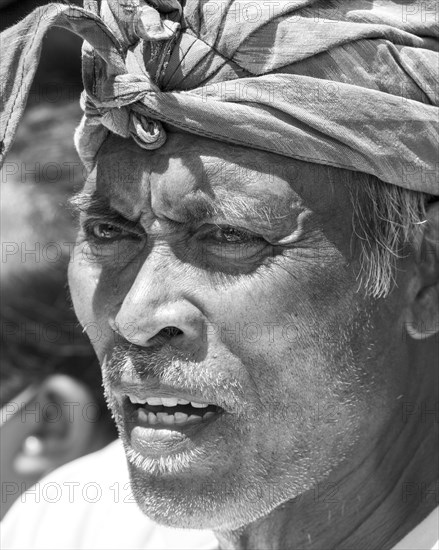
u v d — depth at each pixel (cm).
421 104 346
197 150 333
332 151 336
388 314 359
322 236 340
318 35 334
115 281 351
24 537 467
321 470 354
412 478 374
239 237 337
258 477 345
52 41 628
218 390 335
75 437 616
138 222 346
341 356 348
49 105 634
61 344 654
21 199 616
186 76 332
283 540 372
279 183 333
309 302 341
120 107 332
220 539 388
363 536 370
